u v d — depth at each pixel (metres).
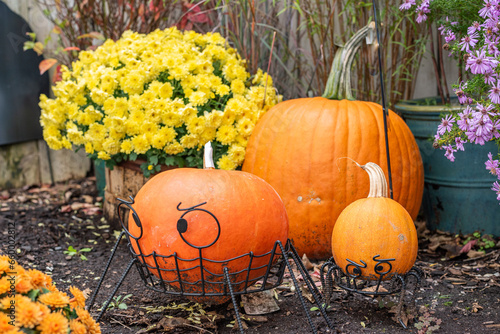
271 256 2.04
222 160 2.95
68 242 3.18
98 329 1.65
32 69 4.34
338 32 3.91
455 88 2.47
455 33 2.84
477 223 3.19
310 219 2.74
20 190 4.37
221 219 1.97
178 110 2.87
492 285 2.54
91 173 4.84
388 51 3.79
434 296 2.42
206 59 3.13
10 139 4.26
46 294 1.54
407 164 2.84
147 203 2.06
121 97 3.07
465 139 2.48
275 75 4.00
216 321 2.18
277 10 3.95
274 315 2.23
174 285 2.13
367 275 2.12
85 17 4.18
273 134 2.87
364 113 2.80
